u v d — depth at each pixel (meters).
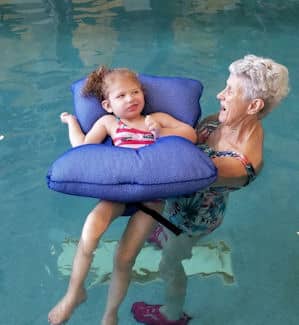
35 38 6.44
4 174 4.17
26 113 4.84
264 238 3.70
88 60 5.82
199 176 2.53
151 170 2.51
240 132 2.76
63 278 3.34
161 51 6.09
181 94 3.08
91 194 2.56
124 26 6.90
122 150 2.59
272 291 3.29
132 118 2.97
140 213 2.70
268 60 2.67
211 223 2.98
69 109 4.88
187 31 6.75
